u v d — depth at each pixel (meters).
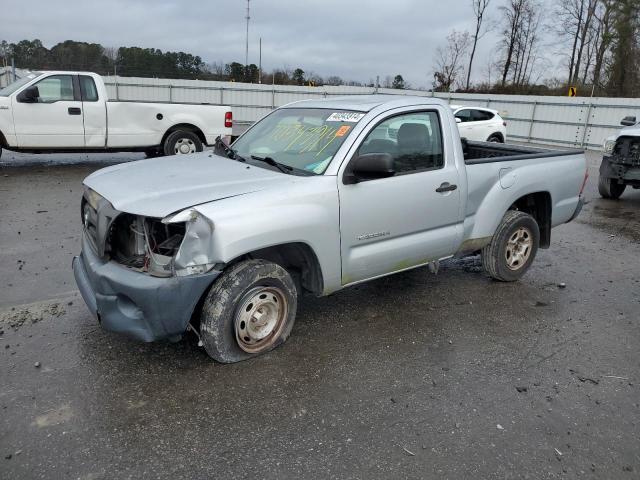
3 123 9.95
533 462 2.85
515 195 5.13
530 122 25.83
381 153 3.90
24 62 27.69
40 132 10.24
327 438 2.96
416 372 3.69
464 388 3.53
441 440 2.99
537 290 5.39
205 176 3.88
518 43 44.78
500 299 5.09
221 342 3.50
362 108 4.27
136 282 3.23
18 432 2.88
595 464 2.86
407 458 2.83
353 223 3.94
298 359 3.78
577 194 5.87
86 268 3.70
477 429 3.10
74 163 11.92
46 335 3.94
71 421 3.00
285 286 3.75
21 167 11.09
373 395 3.39
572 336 4.39
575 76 43.38
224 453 2.81
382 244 4.21
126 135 11.00
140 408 3.14
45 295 4.67
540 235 5.76
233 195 3.47
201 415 3.11
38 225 6.77
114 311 3.38
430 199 4.41
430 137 4.49
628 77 35.75
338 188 3.83
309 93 29.06
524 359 3.96
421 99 4.56
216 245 3.25
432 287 5.30
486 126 17.11
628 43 35.34
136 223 3.41
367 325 4.39
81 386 3.33
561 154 5.64
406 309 4.75
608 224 8.65
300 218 3.60
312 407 3.23
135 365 3.59
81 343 3.85
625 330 4.55
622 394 3.55
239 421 3.07
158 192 3.52
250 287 3.54
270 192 3.56
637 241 7.61
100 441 2.85
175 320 3.31
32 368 3.50
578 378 3.73
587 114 23.47
